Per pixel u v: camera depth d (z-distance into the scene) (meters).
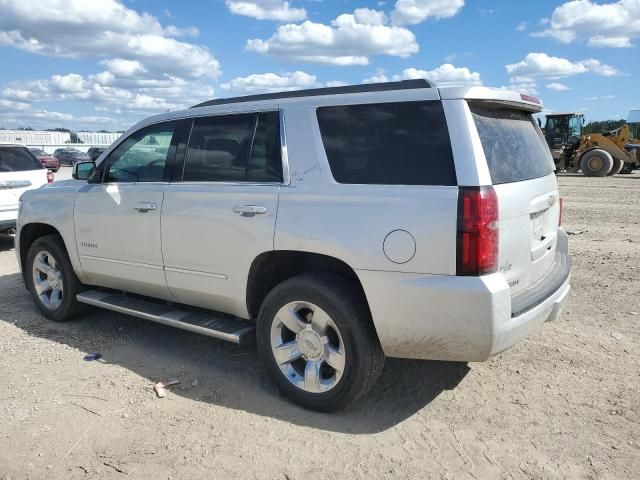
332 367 3.51
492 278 3.03
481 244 2.99
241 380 4.09
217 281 4.00
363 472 2.99
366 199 3.29
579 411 3.58
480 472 2.98
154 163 4.48
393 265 3.17
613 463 3.04
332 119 3.58
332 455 3.15
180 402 3.76
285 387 3.71
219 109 4.14
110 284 4.89
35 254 5.40
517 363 4.30
